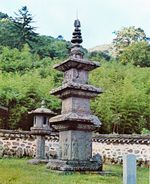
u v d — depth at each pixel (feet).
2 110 56.03
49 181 23.73
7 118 64.28
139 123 68.18
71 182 23.72
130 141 51.80
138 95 69.62
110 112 66.80
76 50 32.96
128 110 66.90
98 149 55.06
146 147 50.26
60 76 87.25
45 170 31.27
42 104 45.65
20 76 80.18
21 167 34.01
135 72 95.20
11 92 64.64
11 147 54.65
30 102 65.98
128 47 148.87
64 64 32.55
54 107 66.95
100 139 54.75
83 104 32.07
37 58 108.37
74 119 30.48
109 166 45.65
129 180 17.83
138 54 142.92
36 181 23.45
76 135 31.14
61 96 32.99
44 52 128.67
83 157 31.12
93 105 68.44
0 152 53.83
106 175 29.32
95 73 91.40
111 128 68.80
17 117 64.54
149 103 71.51
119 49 169.07
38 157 42.86
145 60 142.51
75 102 31.76
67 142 31.24
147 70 98.68
